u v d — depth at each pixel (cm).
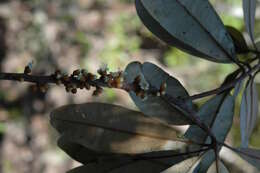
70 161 201
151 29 67
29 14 230
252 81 68
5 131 212
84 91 205
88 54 216
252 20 69
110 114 67
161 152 66
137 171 66
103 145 67
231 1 178
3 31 229
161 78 66
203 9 67
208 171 65
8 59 223
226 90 67
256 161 66
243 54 71
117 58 212
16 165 204
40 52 221
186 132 67
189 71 196
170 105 66
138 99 66
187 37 67
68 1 230
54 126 67
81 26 224
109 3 229
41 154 204
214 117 67
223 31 68
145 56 212
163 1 66
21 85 221
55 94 212
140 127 67
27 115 213
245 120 68
